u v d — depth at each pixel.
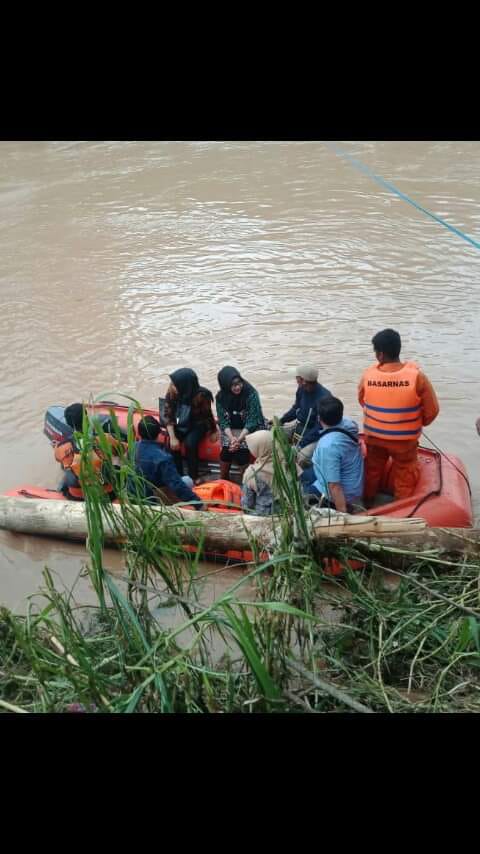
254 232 13.18
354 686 4.50
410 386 6.12
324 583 5.38
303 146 17.95
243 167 16.70
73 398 8.75
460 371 8.83
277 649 4.30
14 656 4.91
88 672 4.21
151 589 4.70
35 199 15.35
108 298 11.08
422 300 10.50
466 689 4.50
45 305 10.97
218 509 6.35
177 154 17.97
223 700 4.32
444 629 4.77
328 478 6.07
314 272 11.53
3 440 8.10
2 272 12.07
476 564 5.09
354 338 9.66
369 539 5.11
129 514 5.02
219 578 6.04
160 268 11.99
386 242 12.39
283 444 4.71
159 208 14.57
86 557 6.49
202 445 7.35
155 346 9.77
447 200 14.01
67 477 6.68
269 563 4.34
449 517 6.16
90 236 13.36
